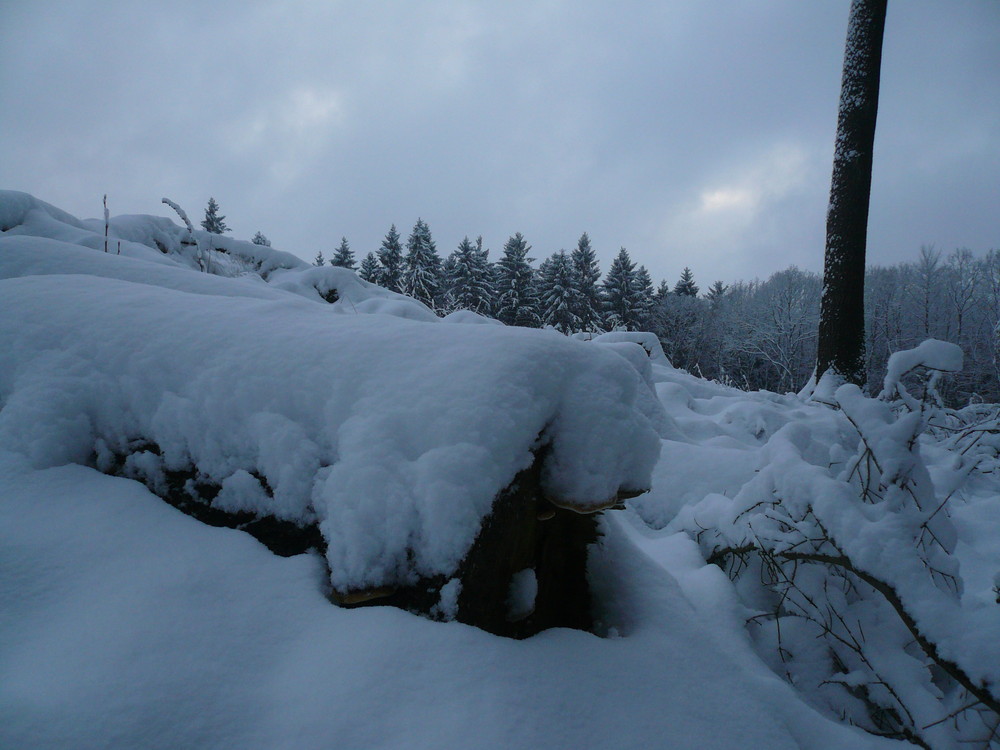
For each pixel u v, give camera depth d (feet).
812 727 5.63
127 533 5.22
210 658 4.21
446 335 6.22
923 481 6.42
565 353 6.33
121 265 11.84
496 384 5.50
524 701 4.35
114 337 6.52
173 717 3.76
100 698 3.71
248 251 33.04
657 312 160.04
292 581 5.04
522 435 5.48
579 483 5.94
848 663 7.10
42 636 4.16
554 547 6.94
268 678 4.24
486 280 150.92
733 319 133.80
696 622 6.70
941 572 5.90
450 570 4.92
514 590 5.76
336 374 5.80
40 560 4.73
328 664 4.31
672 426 17.12
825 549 6.86
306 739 3.81
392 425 5.31
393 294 30.09
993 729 5.51
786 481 7.33
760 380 132.05
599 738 4.43
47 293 7.34
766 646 7.27
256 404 5.80
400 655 4.39
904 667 6.55
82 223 23.07
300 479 5.48
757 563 8.53
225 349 6.23
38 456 5.65
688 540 9.73
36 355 6.43
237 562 5.11
